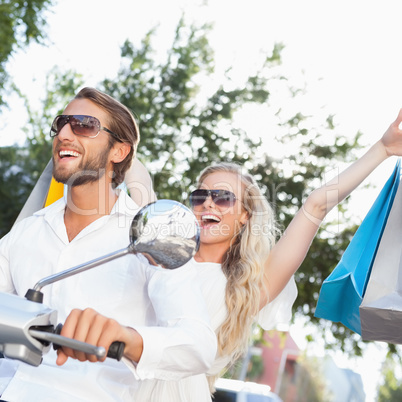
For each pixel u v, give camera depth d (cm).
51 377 222
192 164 1362
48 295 242
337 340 1309
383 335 321
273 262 382
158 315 214
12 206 1393
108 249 245
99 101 255
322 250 1266
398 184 325
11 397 218
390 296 311
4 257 259
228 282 373
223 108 1417
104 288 238
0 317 161
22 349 161
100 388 222
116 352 170
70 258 246
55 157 254
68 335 163
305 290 1293
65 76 1443
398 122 346
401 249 313
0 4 1199
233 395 752
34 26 1256
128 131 259
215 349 203
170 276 214
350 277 345
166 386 313
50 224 252
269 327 399
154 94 1457
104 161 254
